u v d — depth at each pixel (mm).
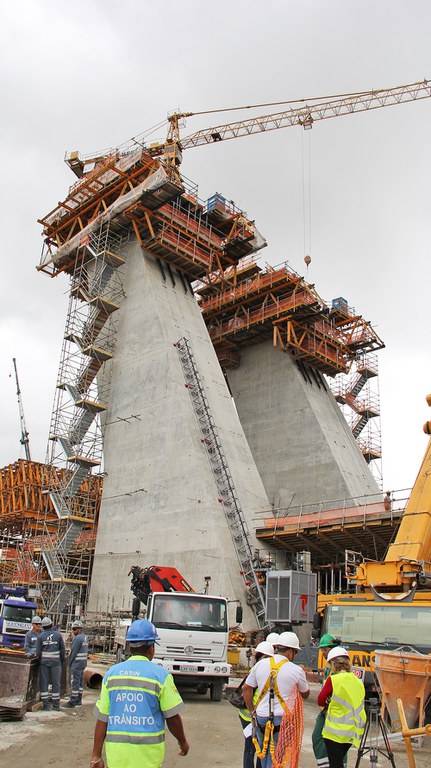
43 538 46688
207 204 53938
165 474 40281
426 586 19562
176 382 41938
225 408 44469
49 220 52594
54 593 40719
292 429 55000
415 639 16125
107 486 43719
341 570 42719
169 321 45500
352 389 64062
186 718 15836
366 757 11984
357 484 52469
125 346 46406
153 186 45031
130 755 5109
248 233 54562
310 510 51500
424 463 21875
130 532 40938
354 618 17406
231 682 23109
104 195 49656
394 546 20797
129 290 48031
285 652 7418
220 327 59188
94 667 25750
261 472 55500
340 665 8242
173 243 48219
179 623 19172
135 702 5273
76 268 49875
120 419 44438
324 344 58094
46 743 11836
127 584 39562
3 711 13422
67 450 43031
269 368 58219
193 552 37031
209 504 37531
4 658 14688
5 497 58312
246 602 35219
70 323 46406
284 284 54781
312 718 16438
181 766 10938
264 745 6809
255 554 37406
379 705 12055
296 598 30406
